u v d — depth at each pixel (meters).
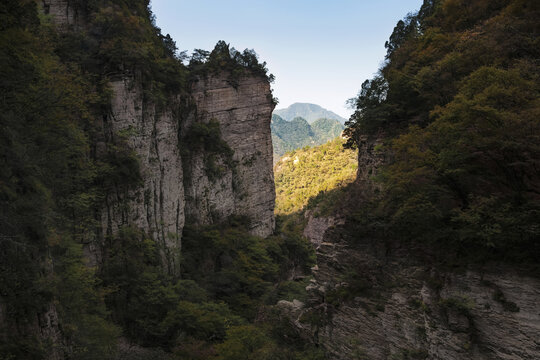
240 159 64.06
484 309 16.17
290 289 50.62
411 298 20.12
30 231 16.12
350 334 23.55
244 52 66.00
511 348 15.08
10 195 15.02
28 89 20.25
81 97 27.25
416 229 20.20
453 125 15.51
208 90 58.25
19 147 17.20
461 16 29.30
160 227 41.81
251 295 47.88
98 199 33.47
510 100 14.55
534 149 13.45
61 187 27.28
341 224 25.88
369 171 30.92
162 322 32.50
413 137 19.52
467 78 20.00
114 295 32.62
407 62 30.02
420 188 18.62
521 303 14.98
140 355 28.05
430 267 19.55
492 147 14.81
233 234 55.81
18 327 14.09
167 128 44.59
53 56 29.27
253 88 66.25
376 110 29.70
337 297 25.03
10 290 13.94
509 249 15.60
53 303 17.19
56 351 16.61
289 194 141.75
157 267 37.44
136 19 39.16
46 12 35.59
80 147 28.75
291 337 29.19
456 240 17.75
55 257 22.59
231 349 26.94
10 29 17.73
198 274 46.84
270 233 70.56
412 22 42.44
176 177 46.31
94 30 37.34
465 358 16.50
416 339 19.50
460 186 17.77
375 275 22.86
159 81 44.31
